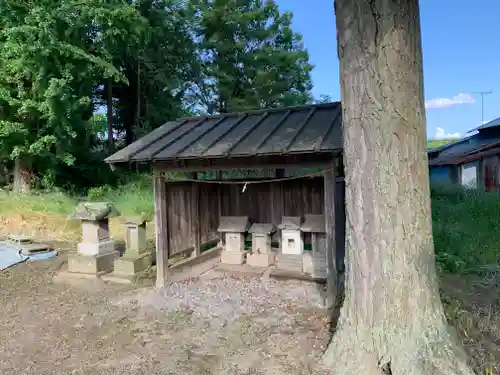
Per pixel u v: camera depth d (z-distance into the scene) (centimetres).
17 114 1108
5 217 973
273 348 377
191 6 1845
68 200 1196
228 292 553
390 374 287
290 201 686
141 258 650
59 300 539
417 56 291
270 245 686
